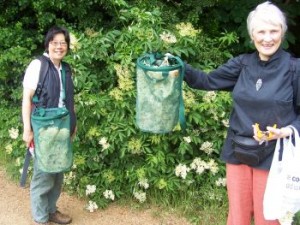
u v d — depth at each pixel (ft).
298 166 7.98
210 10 17.75
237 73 8.59
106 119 13.03
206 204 12.99
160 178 12.92
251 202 9.02
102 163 13.58
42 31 18.19
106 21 17.79
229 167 8.87
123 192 13.57
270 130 7.88
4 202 13.69
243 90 8.14
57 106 10.69
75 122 11.35
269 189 8.21
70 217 12.66
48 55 10.75
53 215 12.49
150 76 8.62
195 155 13.39
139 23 13.20
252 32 8.03
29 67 10.61
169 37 12.68
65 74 10.92
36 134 10.37
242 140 8.26
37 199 11.85
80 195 13.71
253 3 17.51
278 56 7.93
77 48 13.12
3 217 12.89
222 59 14.38
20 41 17.85
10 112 17.20
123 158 13.28
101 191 13.44
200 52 13.82
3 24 18.38
